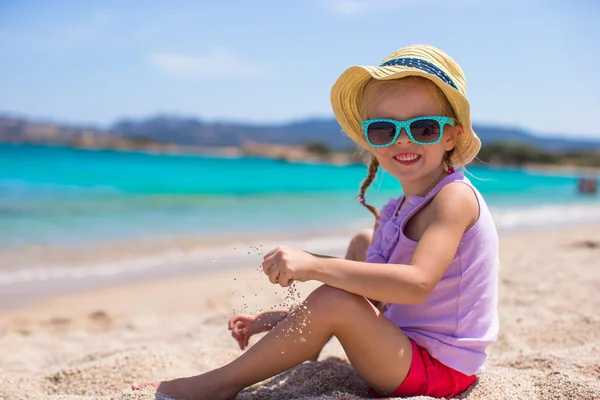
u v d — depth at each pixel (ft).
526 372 7.91
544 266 18.44
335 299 6.57
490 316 7.23
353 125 8.46
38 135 307.58
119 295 18.19
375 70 7.07
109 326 14.93
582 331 10.55
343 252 25.79
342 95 8.30
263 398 7.39
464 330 7.07
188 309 16.26
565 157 234.58
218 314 14.90
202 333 12.19
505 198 67.92
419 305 7.18
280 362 6.77
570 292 14.52
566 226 39.50
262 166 155.43
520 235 32.24
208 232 31.60
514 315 12.34
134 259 23.80
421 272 6.48
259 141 449.48
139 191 57.77
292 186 78.33
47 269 21.74
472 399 6.91
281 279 6.44
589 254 20.84
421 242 6.75
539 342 10.41
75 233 29.81
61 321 15.44
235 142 447.01
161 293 18.38
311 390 7.67
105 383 8.43
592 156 237.86
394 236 7.30
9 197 46.21
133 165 114.52
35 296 17.99
